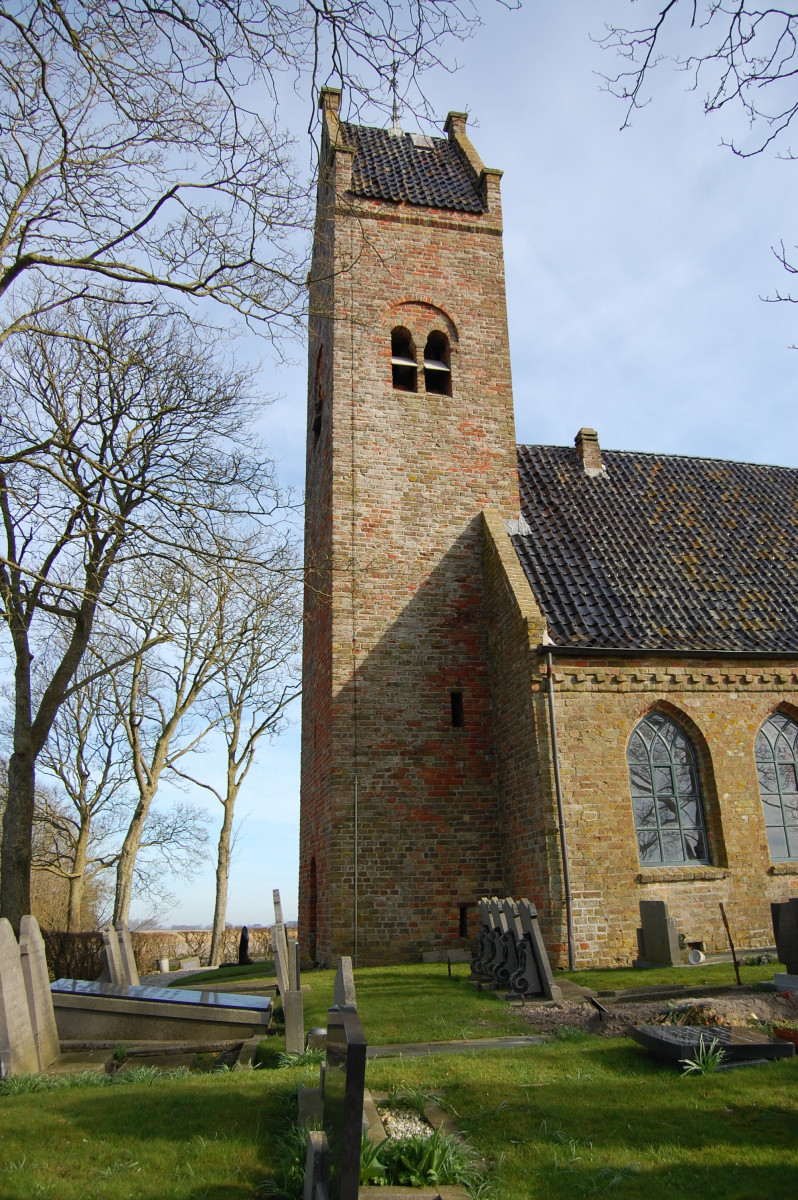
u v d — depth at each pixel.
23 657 16.88
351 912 17.59
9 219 11.76
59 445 13.28
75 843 34.72
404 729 18.92
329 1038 4.91
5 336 11.95
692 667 17.30
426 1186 4.95
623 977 13.15
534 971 11.59
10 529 16.47
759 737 17.72
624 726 16.61
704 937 15.84
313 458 24.19
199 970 29.42
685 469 24.48
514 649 17.75
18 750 16.44
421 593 20.00
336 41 8.15
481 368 22.28
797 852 17.17
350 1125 4.02
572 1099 6.44
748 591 19.73
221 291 12.20
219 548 13.31
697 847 16.69
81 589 12.85
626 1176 5.08
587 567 19.56
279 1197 4.98
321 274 23.97
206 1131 5.95
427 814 18.42
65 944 25.38
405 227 23.00
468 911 17.94
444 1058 7.88
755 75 7.31
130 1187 5.02
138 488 13.18
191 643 19.17
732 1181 4.96
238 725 31.67
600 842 15.80
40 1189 4.97
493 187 23.98
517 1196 4.91
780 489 24.30
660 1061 7.42
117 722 30.64
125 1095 6.90
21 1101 6.95
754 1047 7.26
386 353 21.77
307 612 23.16
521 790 17.09
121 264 12.00
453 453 21.31
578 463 23.72
